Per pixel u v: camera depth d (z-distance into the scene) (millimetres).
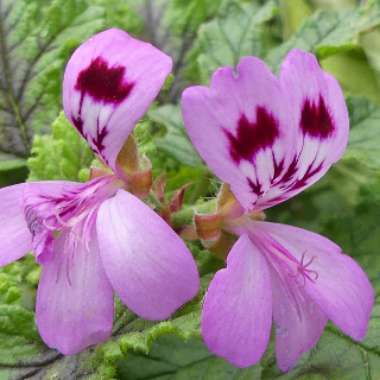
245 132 70
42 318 76
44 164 107
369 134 107
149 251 69
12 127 117
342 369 90
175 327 81
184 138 112
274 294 77
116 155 77
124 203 72
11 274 101
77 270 76
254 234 79
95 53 74
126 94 73
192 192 109
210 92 67
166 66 71
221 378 90
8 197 78
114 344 86
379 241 106
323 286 76
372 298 78
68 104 78
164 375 90
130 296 69
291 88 72
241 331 69
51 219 74
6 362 90
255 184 74
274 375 90
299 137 74
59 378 88
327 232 108
